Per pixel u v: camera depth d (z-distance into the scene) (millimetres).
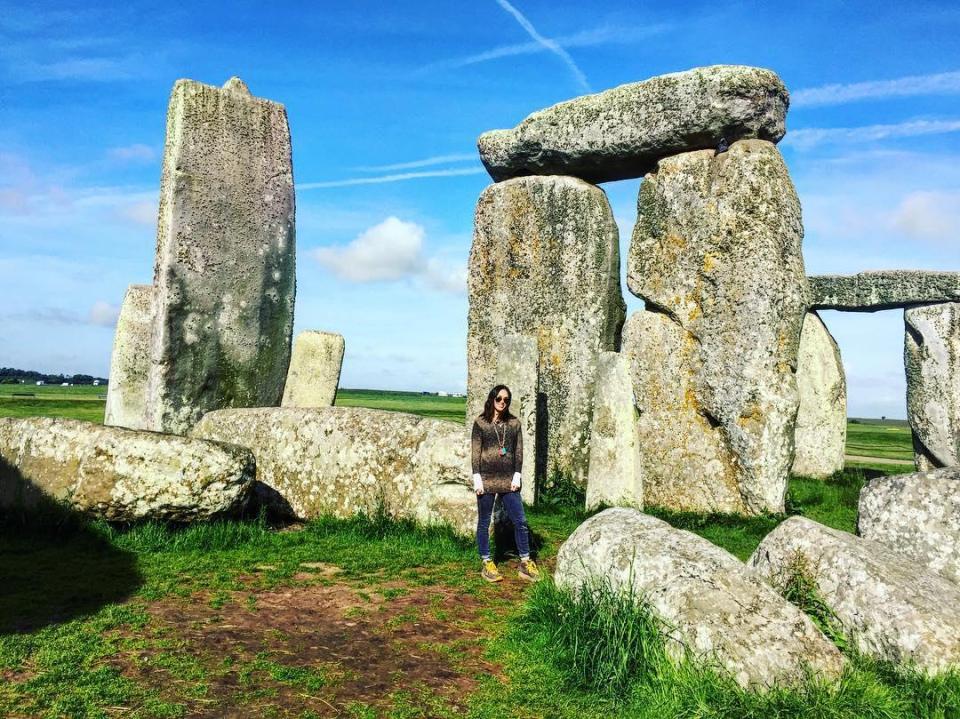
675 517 9492
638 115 10742
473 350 12477
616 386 9773
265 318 10672
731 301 9953
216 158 10383
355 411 8117
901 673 3832
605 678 3869
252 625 4699
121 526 6820
